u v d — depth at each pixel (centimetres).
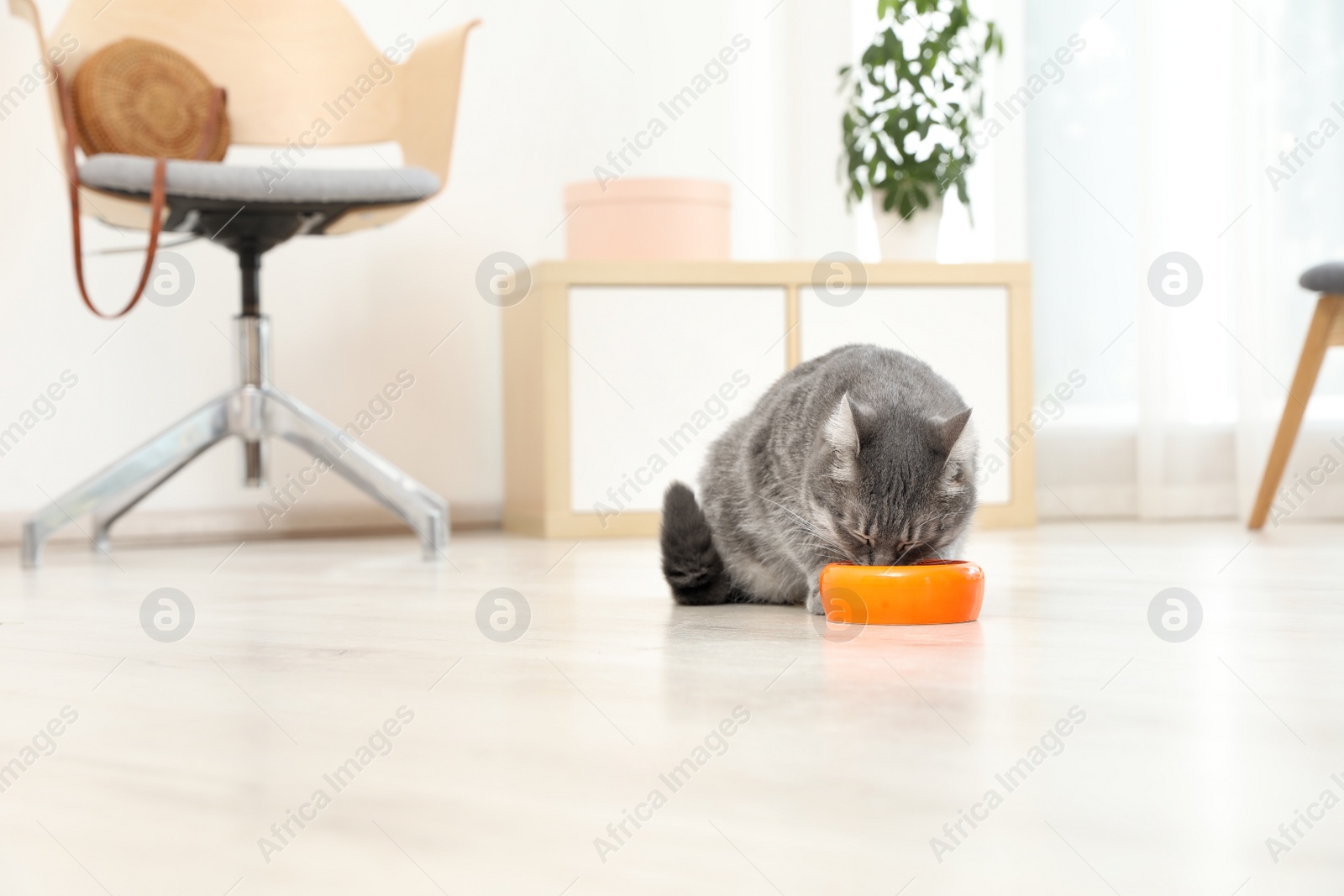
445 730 95
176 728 97
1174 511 319
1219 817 72
